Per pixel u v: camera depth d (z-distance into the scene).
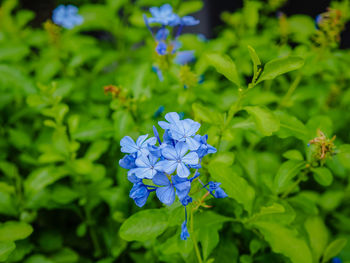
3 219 0.44
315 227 0.38
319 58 0.45
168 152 0.27
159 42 0.42
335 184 0.50
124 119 0.40
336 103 0.52
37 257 0.41
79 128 0.43
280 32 0.51
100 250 0.48
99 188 0.45
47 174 0.41
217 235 0.33
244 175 0.42
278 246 0.33
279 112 0.35
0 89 0.51
